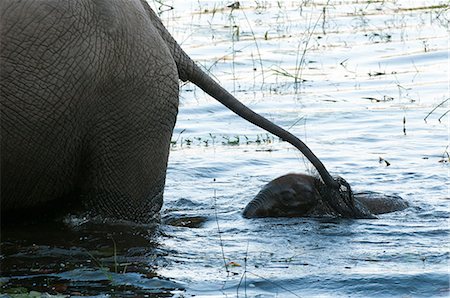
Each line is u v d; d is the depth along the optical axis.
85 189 12.79
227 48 24.08
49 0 11.99
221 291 11.04
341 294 11.01
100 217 12.94
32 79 11.85
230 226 13.62
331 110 19.70
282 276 11.48
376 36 25.45
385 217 14.15
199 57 23.27
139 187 12.94
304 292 11.05
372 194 14.83
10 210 12.57
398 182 15.81
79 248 12.30
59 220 13.00
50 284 11.11
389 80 21.81
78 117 12.20
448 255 12.25
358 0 29.89
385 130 18.58
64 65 11.95
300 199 14.27
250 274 11.55
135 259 12.02
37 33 11.86
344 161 16.86
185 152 17.38
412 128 18.67
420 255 12.25
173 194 15.22
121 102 12.45
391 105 20.06
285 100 20.31
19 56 11.80
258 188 15.62
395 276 11.43
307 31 25.86
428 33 25.67
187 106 20.02
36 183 12.34
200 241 12.86
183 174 16.22
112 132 12.50
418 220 13.95
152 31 12.71
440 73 22.30
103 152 12.57
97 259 11.95
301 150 13.94
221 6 28.58
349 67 22.81
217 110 19.81
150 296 10.84
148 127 12.68
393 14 27.89
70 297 10.69
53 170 12.34
